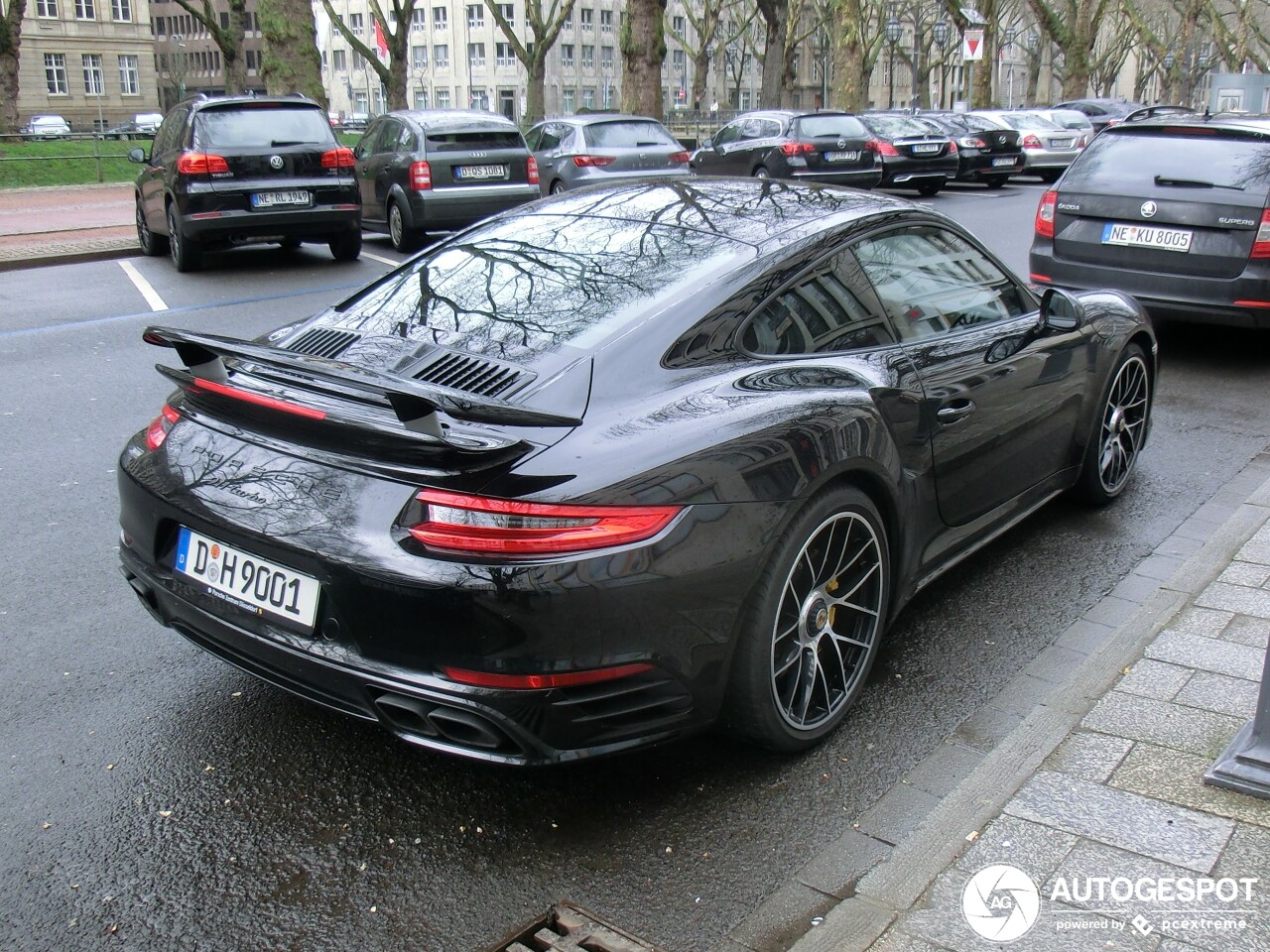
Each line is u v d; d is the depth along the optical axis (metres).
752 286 3.18
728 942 2.46
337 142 11.88
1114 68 75.19
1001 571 4.43
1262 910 2.43
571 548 2.51
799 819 2.89
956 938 2.37
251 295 10.34
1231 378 7.49
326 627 2.69
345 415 2.65
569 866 2.73
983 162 22.42
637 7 23.45
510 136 13.32
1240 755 2.87
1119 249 7.55
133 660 3.73
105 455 5.79
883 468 3.19
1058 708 3.26
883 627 3.41
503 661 2.52
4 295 10.34
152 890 2.65
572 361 2.88
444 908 2.59
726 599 2.74
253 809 2.95
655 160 16.30
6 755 3.18
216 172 11.20
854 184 19.38
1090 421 4.71
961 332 3.83
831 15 51.09
